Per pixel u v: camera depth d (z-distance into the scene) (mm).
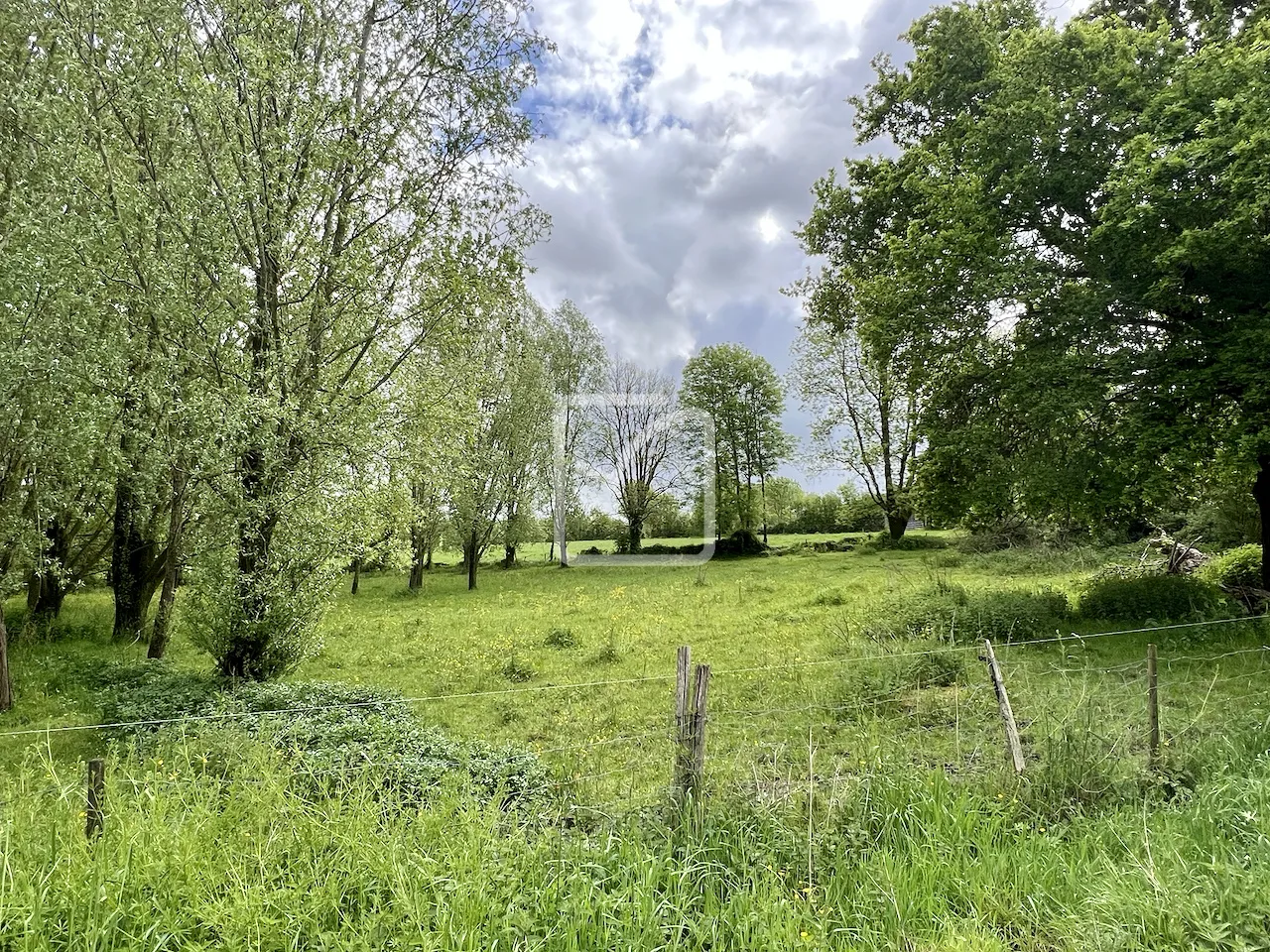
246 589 10023
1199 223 10789
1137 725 6391
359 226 11406
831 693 8805
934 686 8812
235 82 10055
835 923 3725
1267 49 10656
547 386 30031
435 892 3434
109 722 8430
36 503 12062
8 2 10352
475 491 26188
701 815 4559
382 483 11312
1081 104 12734
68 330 10219
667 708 9008
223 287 9984
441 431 12133
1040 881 3984
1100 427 13055
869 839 4555
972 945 3299
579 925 3373
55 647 13680
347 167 11141
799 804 5023
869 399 37531
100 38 10117
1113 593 12625
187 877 3359
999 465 13094
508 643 13852
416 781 5336
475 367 14234
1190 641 10508
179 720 6055
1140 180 10539
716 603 18156
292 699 8438
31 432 10695
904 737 6742
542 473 28500
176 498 11742
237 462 10055
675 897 3791
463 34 11883
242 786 4523
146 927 3143
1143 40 12297
